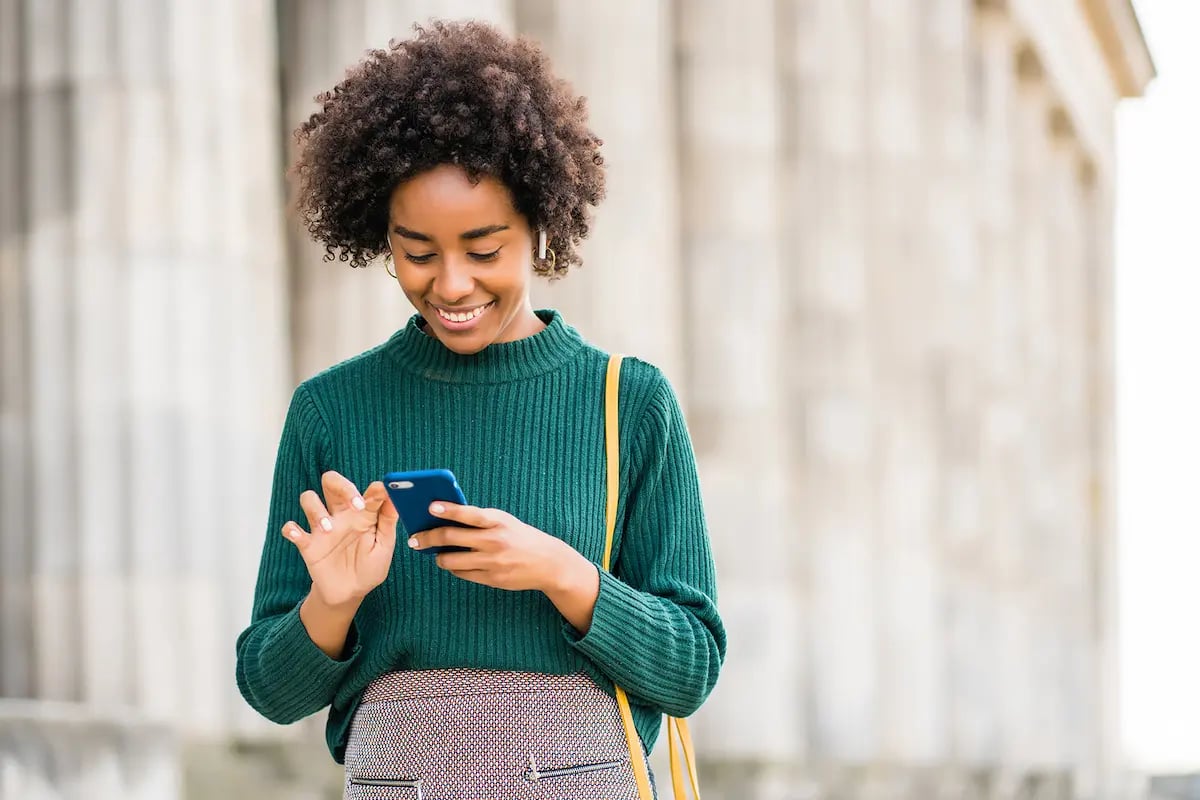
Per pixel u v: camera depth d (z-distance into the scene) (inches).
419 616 149.2
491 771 146.3
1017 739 1110.4
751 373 826.2
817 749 860.6
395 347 157.2
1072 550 1311.5
